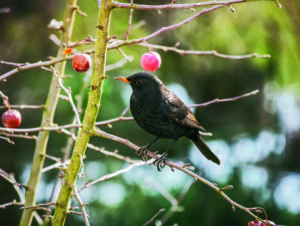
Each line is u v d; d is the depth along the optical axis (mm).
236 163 11500
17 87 11344
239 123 12344
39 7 11086
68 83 10672
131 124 11820
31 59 11195
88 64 5148
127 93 11703
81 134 5129
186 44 11531
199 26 11383
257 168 11766
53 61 5969
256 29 11195
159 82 7465
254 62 11586
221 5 5445
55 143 11258
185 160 11836
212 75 11945
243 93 12172
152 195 11508
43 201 11070
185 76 11969
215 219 10750
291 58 11430
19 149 11570
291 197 11258
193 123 7785
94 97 5070
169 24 11500
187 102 12227
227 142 11930
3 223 11391
